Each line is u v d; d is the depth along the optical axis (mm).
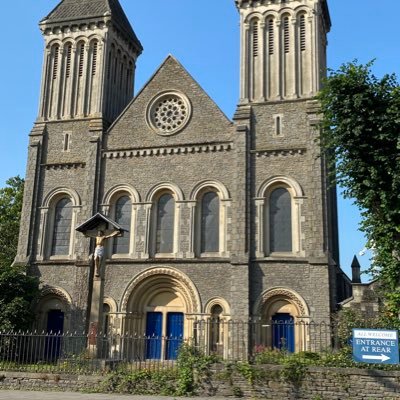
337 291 34562
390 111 23031
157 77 37906
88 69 40469
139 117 37531
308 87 35438
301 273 31781
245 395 20453
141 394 21141
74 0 42969
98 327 25594
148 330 34500
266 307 32062
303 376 19938
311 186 32875
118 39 42938
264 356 22516
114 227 26875
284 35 37156
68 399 19672
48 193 38156
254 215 33625
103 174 37219
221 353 31609
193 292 33156
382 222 23812
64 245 37250
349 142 23828
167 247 35125
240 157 34438
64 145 39031
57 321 35750
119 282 34719
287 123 34812
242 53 37188
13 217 52219
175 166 35844
